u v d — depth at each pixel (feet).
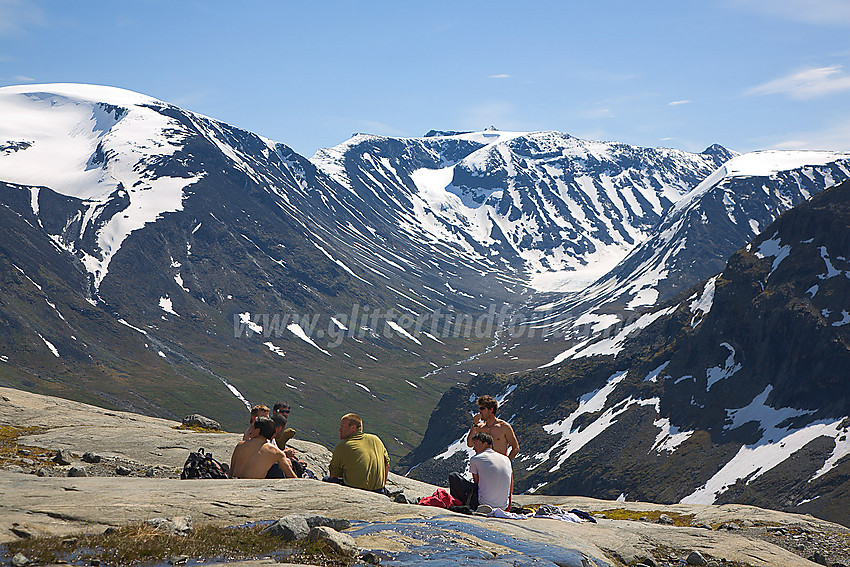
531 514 45.75
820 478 372.79
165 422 99.35
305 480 41.86
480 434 43.45
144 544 25.68
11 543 25.18
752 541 46.42
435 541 29.86
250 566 24.17
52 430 78.89
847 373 451.53
